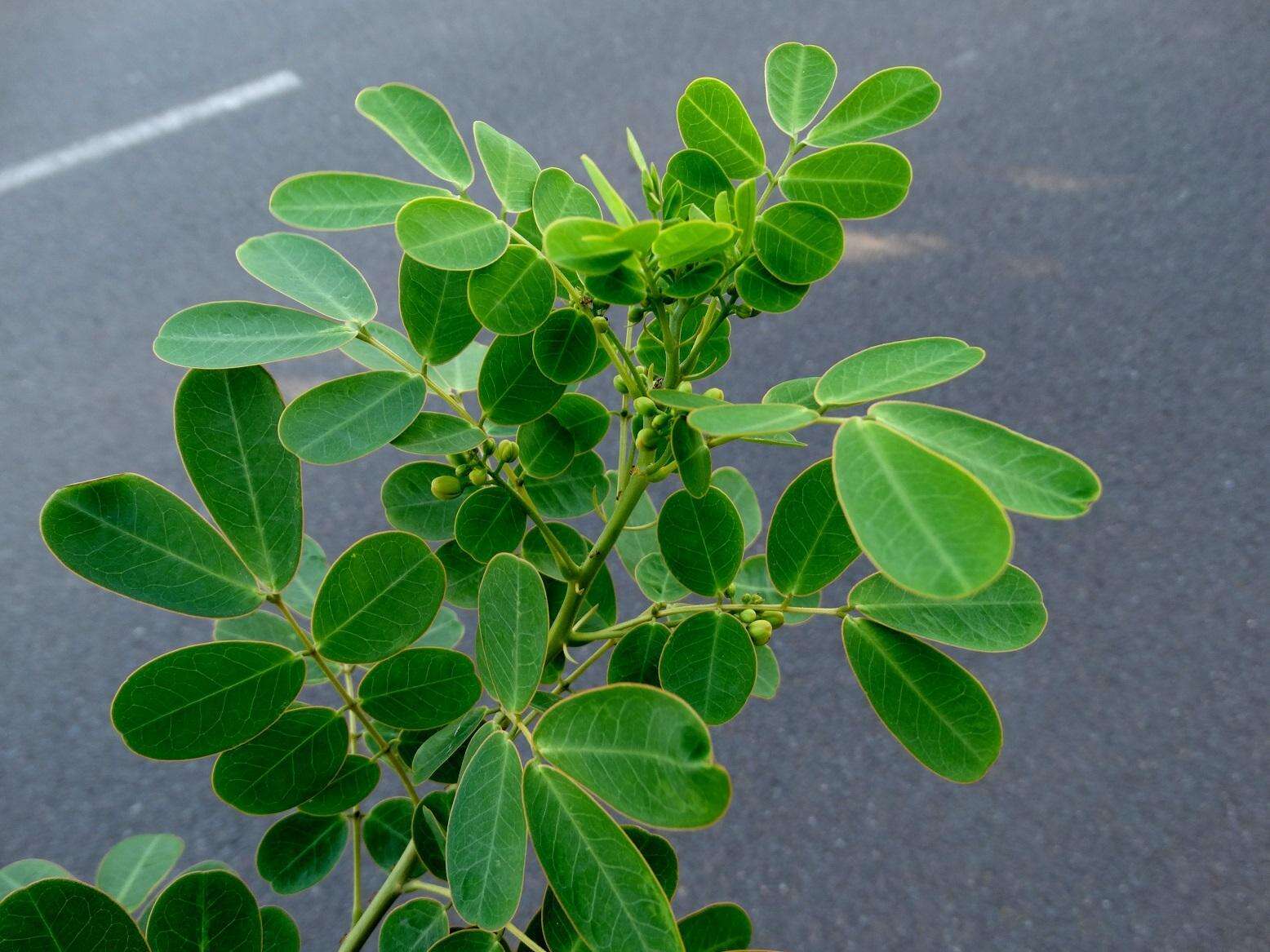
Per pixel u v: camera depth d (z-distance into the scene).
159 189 0.92
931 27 0.94
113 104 0.99
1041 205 0.83
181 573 0.18
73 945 0.16
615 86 0.94
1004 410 0.74
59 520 0.17
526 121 0.92
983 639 0.19
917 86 0.20
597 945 0.15
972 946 0.60
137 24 1.07
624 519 0.20
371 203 0.20
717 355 0.22
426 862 0.21
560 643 0.22
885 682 0.19
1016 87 0.90
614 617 0.25
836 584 0.71
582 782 0.15
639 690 0.15
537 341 0.19
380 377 0.19
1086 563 0.70
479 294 0.18
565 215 0.19
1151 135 0.86
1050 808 0.63
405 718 0.21
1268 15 0.92
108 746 0.67
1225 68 0.89
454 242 0.17
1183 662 0.66
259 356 0.19
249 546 0.18
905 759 0.65
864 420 0.14
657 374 0.22
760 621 0.20
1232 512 0.70
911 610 0.19
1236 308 0.77
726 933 0.22
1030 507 0.14
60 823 0.64
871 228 0.83
